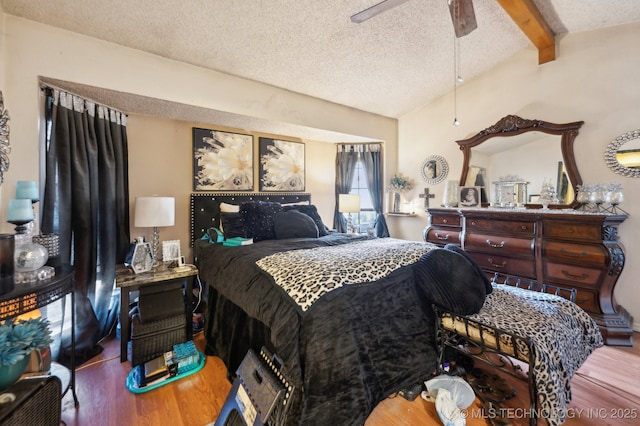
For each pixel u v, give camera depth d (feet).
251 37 7.30
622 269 7.41
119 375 5.99
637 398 5.31
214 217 10.09
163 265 7.61
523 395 5.32
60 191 6.44
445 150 12.33
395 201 13.80
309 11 6.80
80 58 6.37
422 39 8.63
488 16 8.24
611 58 8.34
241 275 5.79
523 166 9.96
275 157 11.85
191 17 6.38
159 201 7.48
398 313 5.23
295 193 12.41
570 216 7.76
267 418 3.77
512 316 4.99
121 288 6.41
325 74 9.50
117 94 7.04
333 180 13.82
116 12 5.96
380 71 9.93
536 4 7.84
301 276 4.78
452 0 5.67
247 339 5.63
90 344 6.64
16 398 2.94
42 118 6.29
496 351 4.67
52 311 6.15
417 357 5.29
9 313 3.89
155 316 6.54
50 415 3.34
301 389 4.09
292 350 4.17
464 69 10.61
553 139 9.29
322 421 4.02
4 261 4.00
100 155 7.46
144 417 4.84
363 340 4.66
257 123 10.05
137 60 7.11
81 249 6.73
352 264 5.19
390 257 5.72
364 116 12.71
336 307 4.40
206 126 10.09
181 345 6.70
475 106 11.29
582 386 5.65
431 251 5.97
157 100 7.54
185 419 4.81
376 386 4.67
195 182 9.82
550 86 9.41
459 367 5.88
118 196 7.95
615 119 8.28
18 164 5.71
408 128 13.65
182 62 7.82
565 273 7.94
